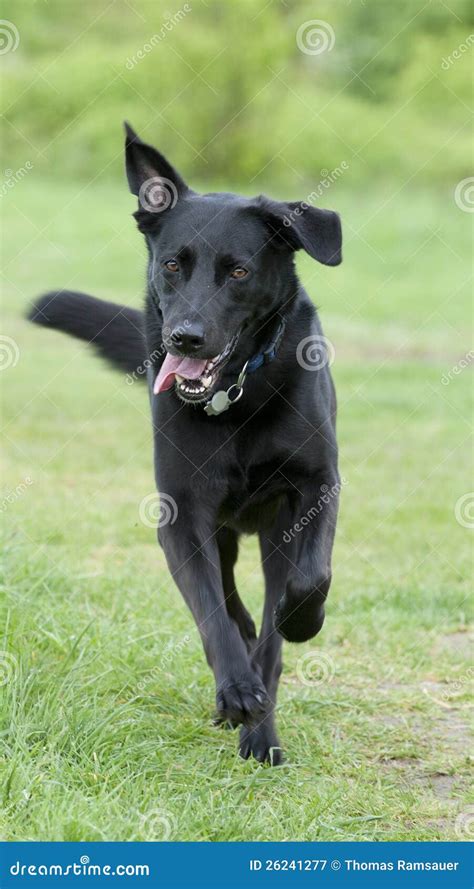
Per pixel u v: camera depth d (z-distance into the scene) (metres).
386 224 28.09
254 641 6.81
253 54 34.81
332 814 4.97
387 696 6.77
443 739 6.14
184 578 5.58
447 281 24.28
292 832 4.71
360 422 15.20
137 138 6.01
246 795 5.02
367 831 4.84
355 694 6.81
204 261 5.72
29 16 38.62
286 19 38.38
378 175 33.94
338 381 17.27
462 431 14.83
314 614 5.55
